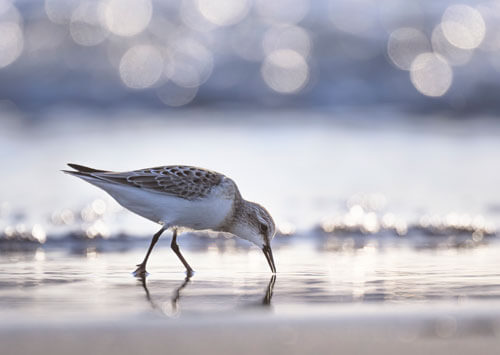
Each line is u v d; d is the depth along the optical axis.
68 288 8.05
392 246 11.53
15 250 10.91
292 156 18.20
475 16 28.69
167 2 29.22
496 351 5.46
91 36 27.34
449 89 25.05
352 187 15.48
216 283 8.52
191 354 5.32
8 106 23.78
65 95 24.66
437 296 7.62
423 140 20.22
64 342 5.59
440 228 12.66
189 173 9.66
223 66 26.53
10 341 5.61
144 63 26.44
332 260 10.24
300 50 27.22
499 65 26.11
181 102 24.73
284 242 11.85
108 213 13.38
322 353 5.40
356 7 29.61
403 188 15.47
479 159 18.05
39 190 14.88
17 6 28.23
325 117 23.22
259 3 29.77
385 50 27.14
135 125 21.88
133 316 6.58
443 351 5.47
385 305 7.16
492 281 8.56
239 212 9.87
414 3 29.73
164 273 9.20
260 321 6.41
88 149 18.53
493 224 12.99
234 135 20.59
